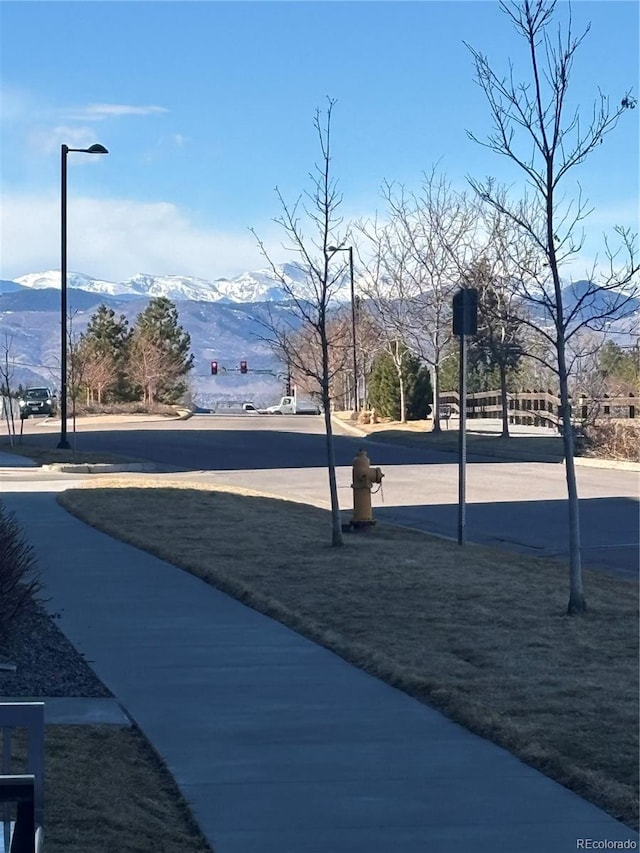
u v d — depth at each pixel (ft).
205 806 19.21
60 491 72.08
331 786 20.16
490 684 26.23
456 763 21.42
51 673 27.63
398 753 21.99
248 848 17.46
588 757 21.33
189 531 51.31
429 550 46.78
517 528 58.85
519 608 35.01
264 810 19.02
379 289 166.71
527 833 18.08
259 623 33.83
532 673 27.27
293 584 38.63
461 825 18.40
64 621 33.86
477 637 31.09
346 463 100.89
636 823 18.52
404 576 39.96
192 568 42.22
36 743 12.94
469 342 102.78
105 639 31.65
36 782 12.64
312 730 23.45
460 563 43.19
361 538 50.34
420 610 34.58
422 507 68.03
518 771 20.99
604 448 100.17
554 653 29.32
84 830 17.30
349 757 21.74
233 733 23.22
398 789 20.03
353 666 28.78
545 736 22.44
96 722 23.80
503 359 102.12
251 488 78.95
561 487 79.46
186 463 100.89
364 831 18.13
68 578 40.96
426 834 18.03
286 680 27.43
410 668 27.50
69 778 19.61
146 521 54.49
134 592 38.42
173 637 31.94
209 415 220.43
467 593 37.09
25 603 30.96
